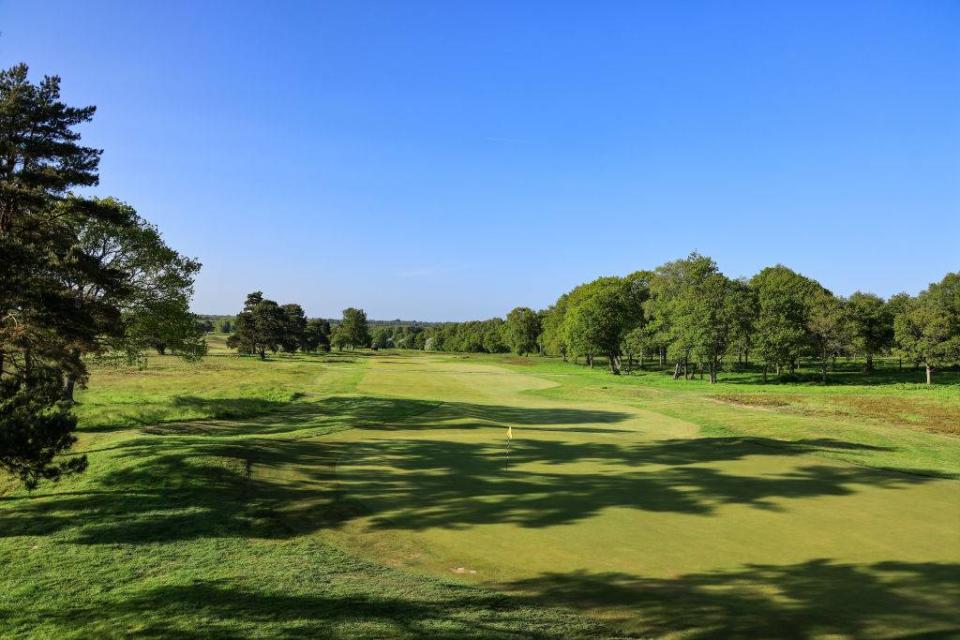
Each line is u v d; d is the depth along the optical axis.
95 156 20.81
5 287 15.79
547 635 7.84
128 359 36.19
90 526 12.98
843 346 72.62
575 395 50.66
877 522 12.97
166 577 10.16
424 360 127.25
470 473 17.84
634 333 82.31
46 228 19.59
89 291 31.45
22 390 14.88
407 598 9.07
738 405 41.38
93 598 9.45
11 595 9.65
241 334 113.75
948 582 9.68
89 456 19.66
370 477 17.25
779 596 9.14
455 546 11.54
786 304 69.25
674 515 13.51
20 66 19.20
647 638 7.80
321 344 164.50
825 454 21.03
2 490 17.67
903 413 36.59
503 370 91.62
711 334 66.56
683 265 85.25
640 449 22.22
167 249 35.72
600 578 9.94
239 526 12.82
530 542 11.73
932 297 80.88
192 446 19.75
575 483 16.59
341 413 34.88
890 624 8.17
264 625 8.15
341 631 7.91
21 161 19.41
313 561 10.80
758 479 17.11
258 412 34.62
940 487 16.19
